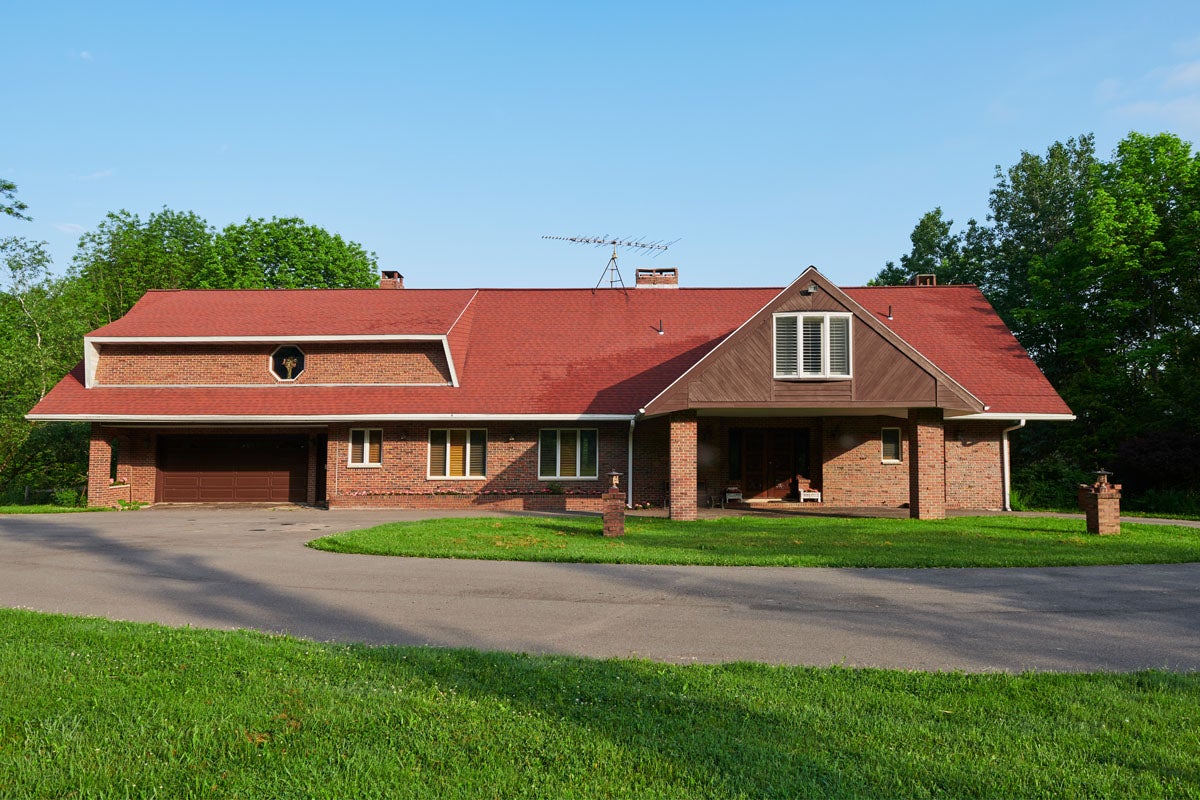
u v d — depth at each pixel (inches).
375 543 591.8
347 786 178.9
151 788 179.0
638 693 242.1
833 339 818.2
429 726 214.4
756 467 1071.0
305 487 1124.5
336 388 1079.0
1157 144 1336.1
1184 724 223.1
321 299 1216.2
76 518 887.1
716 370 818.8
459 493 1024.2
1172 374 1259.2
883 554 548.4
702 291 1253.7
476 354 1126.4
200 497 1122.0
